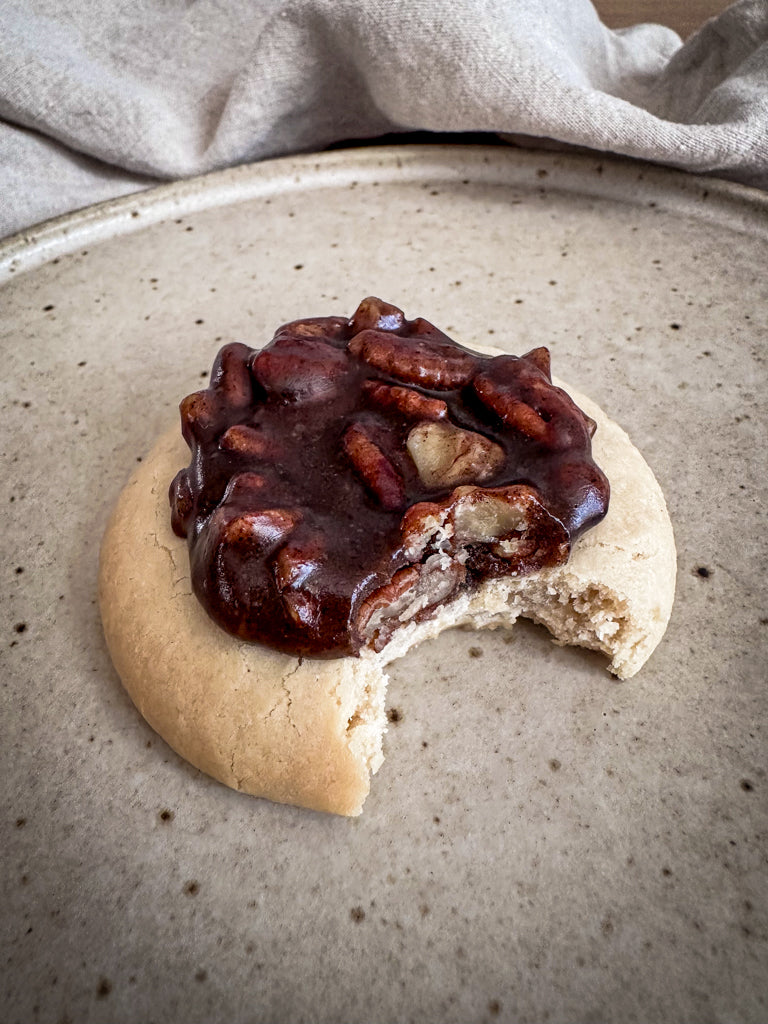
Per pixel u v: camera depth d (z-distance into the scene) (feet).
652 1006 0.29
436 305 0.57
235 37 0.68
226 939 0.31
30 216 0.64
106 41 0.67
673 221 0.63
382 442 0.36
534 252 0.61
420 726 0.37
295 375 0.37
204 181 0.68
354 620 0.32
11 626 0.41
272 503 0.34
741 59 0.64
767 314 0.54
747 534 0.42
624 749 0.35
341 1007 0.30
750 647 0.38
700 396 0.49
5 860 0.33
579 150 0.66
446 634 0.40
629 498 0.39
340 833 0.34
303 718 0.33
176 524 0.37
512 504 0.33
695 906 0.31
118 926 0.32
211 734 0.33
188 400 0.38
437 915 0.32
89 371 0.54
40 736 0.37
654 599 0.36
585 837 0.33
